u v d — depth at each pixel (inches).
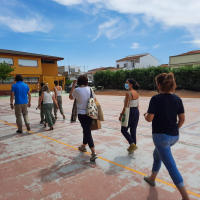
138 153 141.9
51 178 105.4
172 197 86.4
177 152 142.4
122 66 2114.9
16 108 200.7
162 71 905.5
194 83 821.2
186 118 272.2
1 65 895.7
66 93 1101.7
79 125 241.1
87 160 130.0
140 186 96.1
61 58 1421.0
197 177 105.0
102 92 1091.9
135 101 136.1
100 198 86.2
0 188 95.6
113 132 202.5
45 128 227.3
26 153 144.9
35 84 1205.1
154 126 80.0
